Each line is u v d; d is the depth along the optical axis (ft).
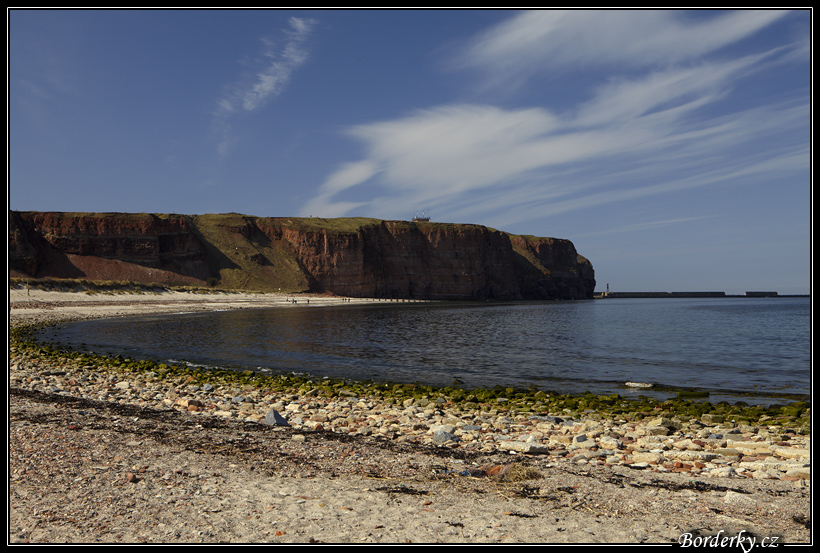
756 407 61.11
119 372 81.25
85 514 21.57
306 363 102.47
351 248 618.44
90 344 129.39
